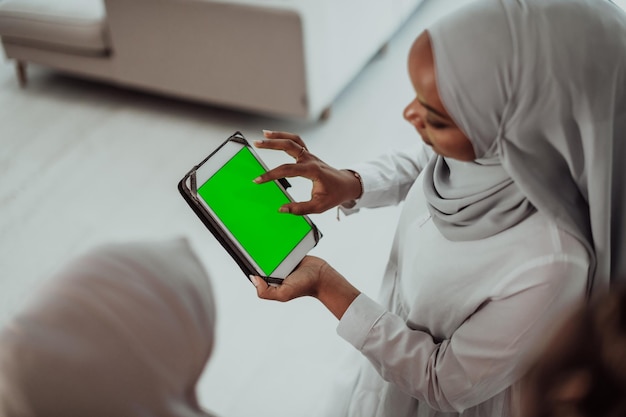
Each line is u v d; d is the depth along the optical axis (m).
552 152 0.98
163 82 3.28
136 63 3.28
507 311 1.05
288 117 3.26
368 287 2.45
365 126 3.15
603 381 0.39
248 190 1.24
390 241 2.61
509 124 0.95
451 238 1.13
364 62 3.36
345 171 1.38
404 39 3.69
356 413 1.44
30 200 2.94
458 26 0.92
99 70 3.41
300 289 1.20
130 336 0.43
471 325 1.10
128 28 3.17
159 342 0.44
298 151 1.28
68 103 3.50
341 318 1.20
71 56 3.42
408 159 1.45
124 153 3.15
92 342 0.42
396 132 3.09
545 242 1.01
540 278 1.01
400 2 3.51
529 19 0.90
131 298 0.43
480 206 1.07
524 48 0.89
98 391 0.42
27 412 0.40
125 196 2.92
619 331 0.39
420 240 1.24
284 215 1.27
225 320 2.41
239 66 3.04
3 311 2.49
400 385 1.19
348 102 3.31
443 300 1.16
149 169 3.04
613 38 0.92
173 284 0.45
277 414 2.13
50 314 0.42
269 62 2.96
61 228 2.79
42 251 2.70
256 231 1.22
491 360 1.07
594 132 0.92
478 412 1.28
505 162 0.98
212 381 2.23
